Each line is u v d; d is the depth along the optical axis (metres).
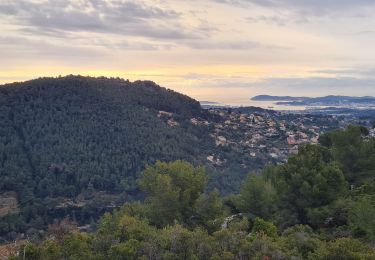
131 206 24.47
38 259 15.49
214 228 22.19
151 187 24.42
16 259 15.62
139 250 15.50
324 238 19.50
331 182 24.66
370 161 29.70
